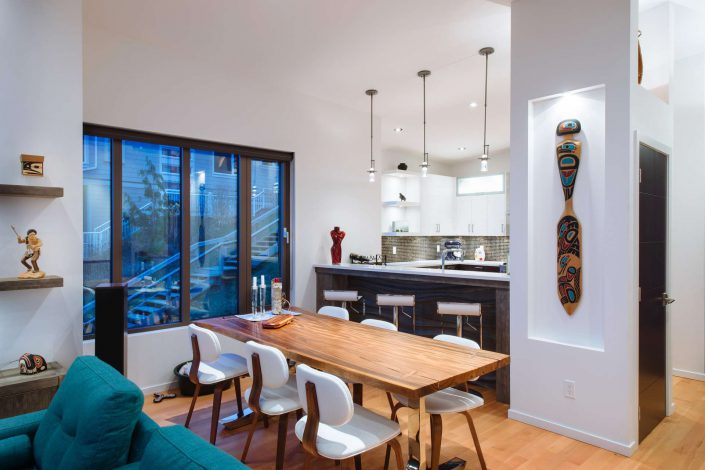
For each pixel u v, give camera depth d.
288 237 5.05
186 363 3.98
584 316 2.99
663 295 3.33
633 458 2.71
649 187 3.10
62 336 2.84
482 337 3.96
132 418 1.60
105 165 3.78
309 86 4.79
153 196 4.04
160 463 1.22
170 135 3.99
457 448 2.84
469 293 4.08
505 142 7.15
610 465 2.62
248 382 4.27
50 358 2.80
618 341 2.78
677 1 3.42
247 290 4.69
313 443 1.91
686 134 4.29
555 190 3.13
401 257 7.92
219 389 2.90
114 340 2.93
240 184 4.63
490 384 3.96
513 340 3.30
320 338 2.73
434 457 2.27
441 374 2.01
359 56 4.03
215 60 4.14
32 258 2.64
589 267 2.97
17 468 1.82
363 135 5.70
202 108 4.16
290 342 2.62
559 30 3.04
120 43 3.64
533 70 3.18
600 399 2.85
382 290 4.84
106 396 1.56
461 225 8.50
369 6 3.19
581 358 2.93
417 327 4.51
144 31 3.59
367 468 2.62
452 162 8.72
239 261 4.63
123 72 3.67
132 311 3.92
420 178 7.80
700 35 3.89
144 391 3.81
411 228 7.94
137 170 3.94
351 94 5.02
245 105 4.49
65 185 2.86
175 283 4.19
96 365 1.87
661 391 3.30
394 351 2.42
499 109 5.54
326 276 5.07
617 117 2.79
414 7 3.19
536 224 3.23
